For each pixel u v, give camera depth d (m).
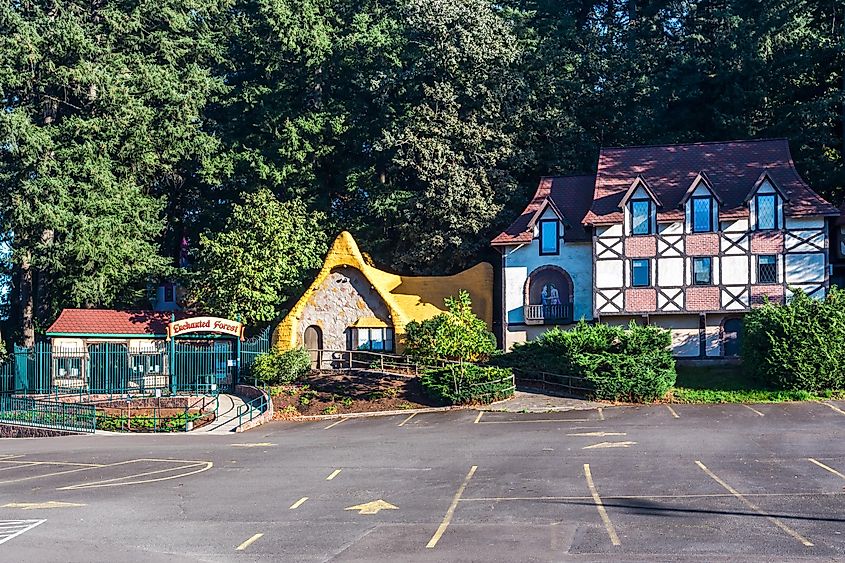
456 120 50.62
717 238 42.72
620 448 26.38
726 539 16.06
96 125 51.50
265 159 56.00
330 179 58.94
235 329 46.03
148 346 48.31
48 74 51.69
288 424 36.78
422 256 51.03
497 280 51.94
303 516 19.30
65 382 46.88
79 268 51.09
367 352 44.50
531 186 53.69
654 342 37.44
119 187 52.00
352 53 56.78
